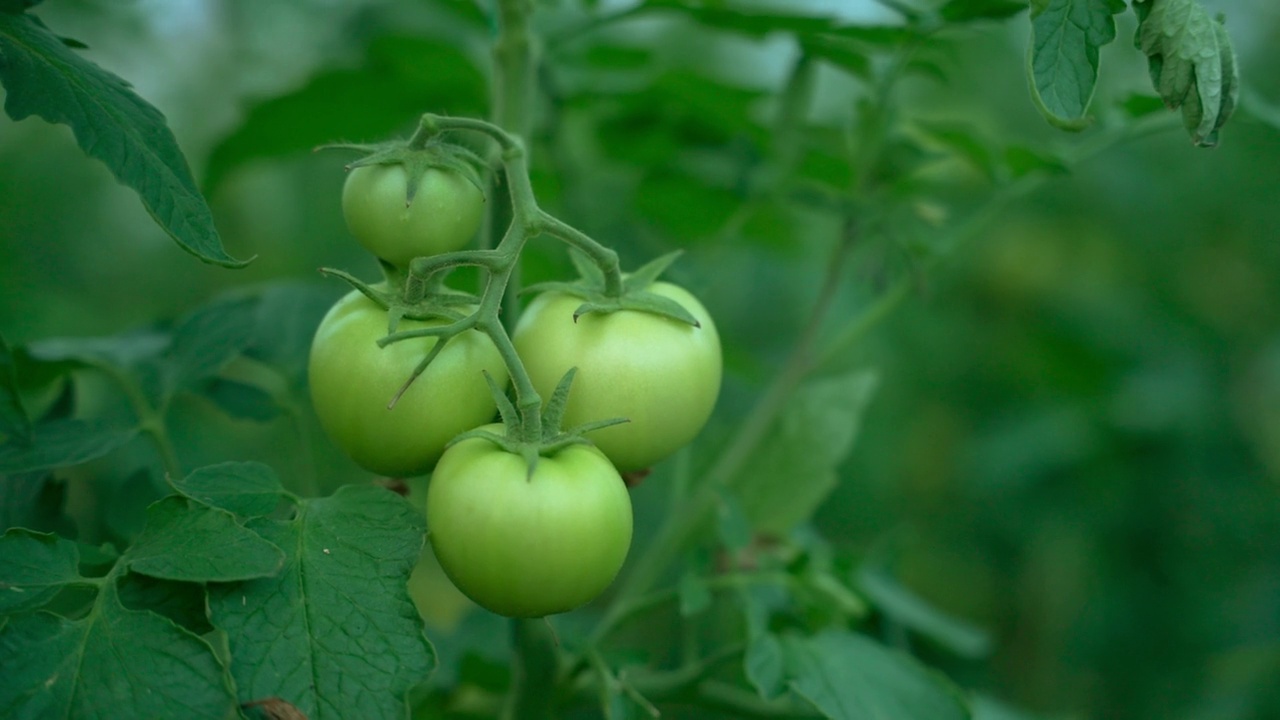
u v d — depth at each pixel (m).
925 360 1.96
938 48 1.12
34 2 0.91
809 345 1.14
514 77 1.01
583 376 0.91
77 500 1.33
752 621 1.03
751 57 1.99
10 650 0.85
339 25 1.74
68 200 1.63
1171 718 1.69
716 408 1.32
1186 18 0.88
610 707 0.99
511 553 0.88
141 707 0.85
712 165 1.18
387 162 0.90
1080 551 1.84
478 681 1.16
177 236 0.87
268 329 1.06
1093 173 1.89
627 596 1.10
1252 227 1.98
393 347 0.90
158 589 0.88
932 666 1.43
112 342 1.07
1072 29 0.88
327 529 0.88
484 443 0.89
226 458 1.44
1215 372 1.92
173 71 1.82
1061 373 1.85
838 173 1.15
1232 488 1.83
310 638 0.86
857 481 1.92
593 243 0.91
